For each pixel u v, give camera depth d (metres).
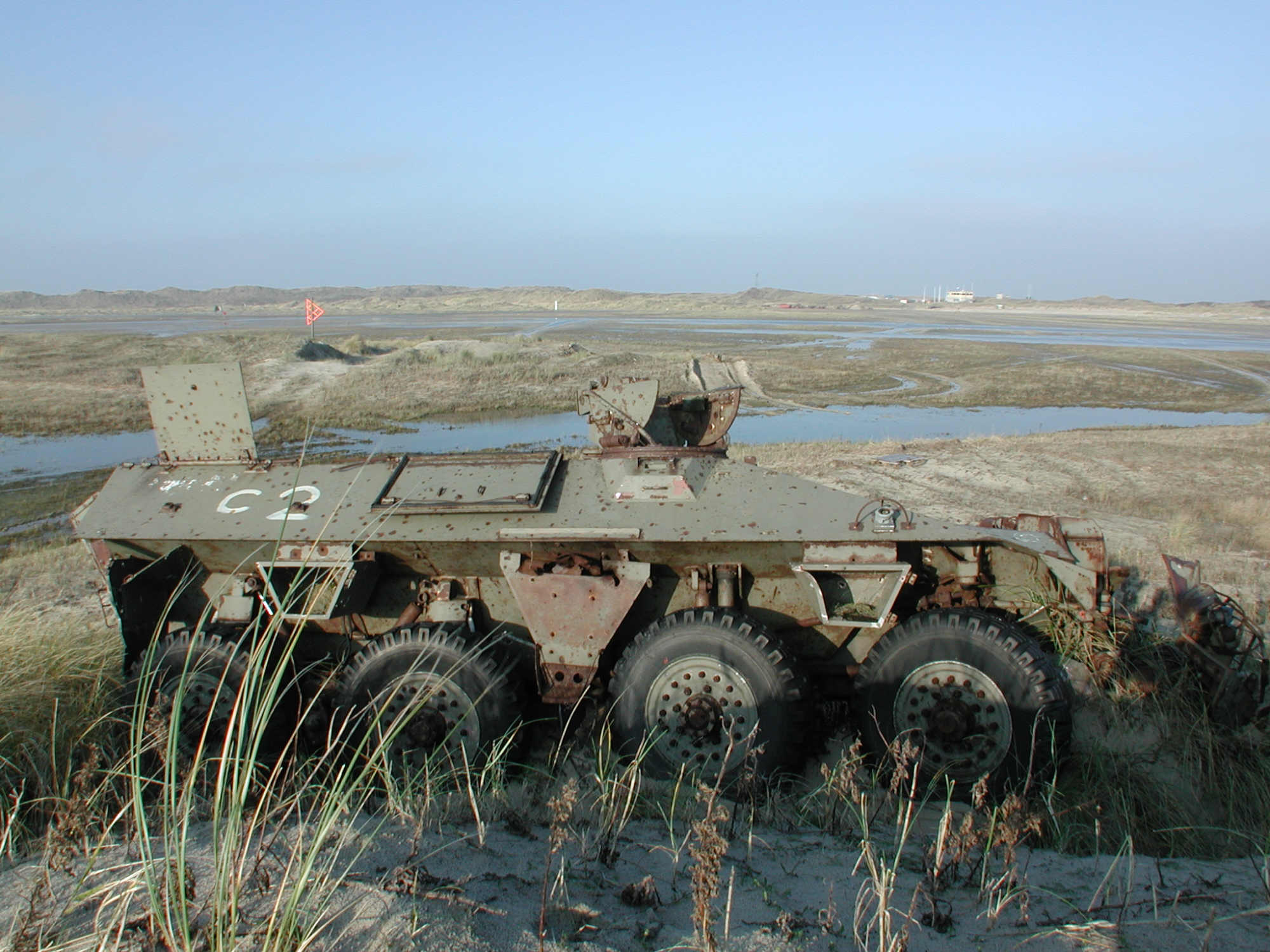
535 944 2.75
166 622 5.87
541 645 5.00
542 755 5.09
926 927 3.02
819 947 2.81
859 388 32.84
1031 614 5.18
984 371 38.00
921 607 5.12
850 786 4.03
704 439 6.10
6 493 16.45
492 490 5.21
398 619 5.80
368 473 5.55
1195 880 3.47
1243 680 4.87
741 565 5.07
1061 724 4.33
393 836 3.60
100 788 3.53
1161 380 34.44
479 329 73.88
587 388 5.92
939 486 13.62
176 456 5.96
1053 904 3.23
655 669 4.69
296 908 2.59
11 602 8.52
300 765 4.69
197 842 3.53
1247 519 11.27
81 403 28.58
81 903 2.90
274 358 39.78
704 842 2.74
